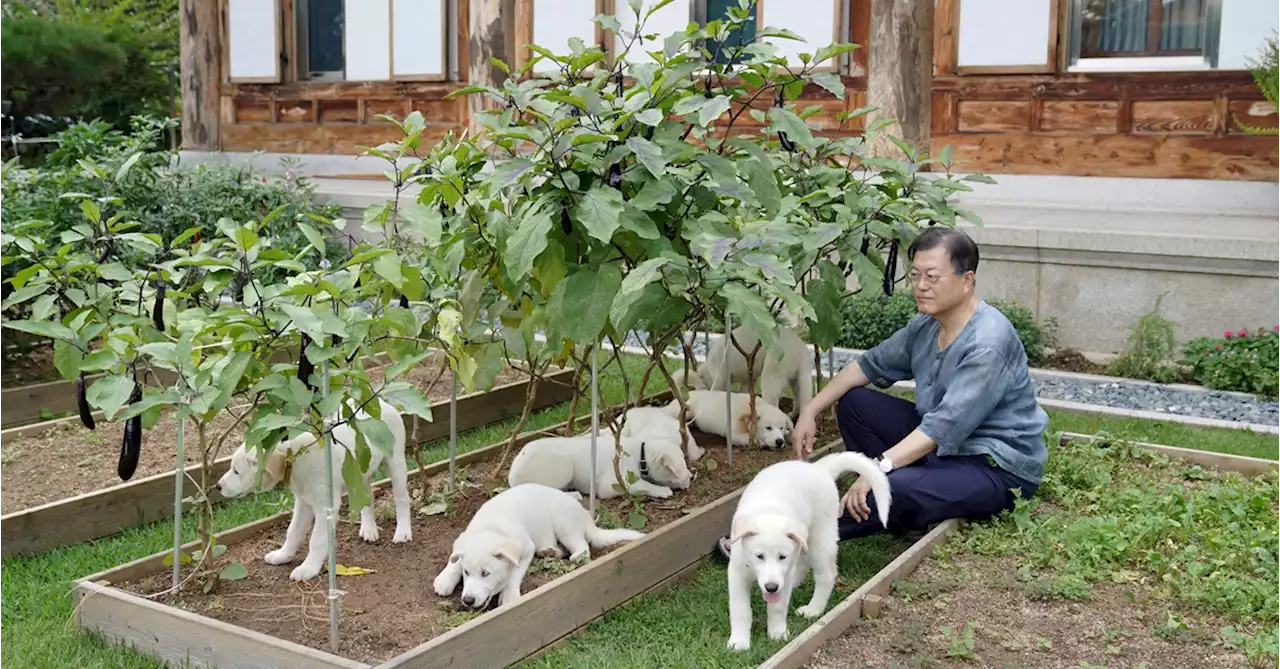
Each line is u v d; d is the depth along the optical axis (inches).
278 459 159.6
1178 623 145.6
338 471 165.2
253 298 146.8
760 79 194.5
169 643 146.3
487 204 179.6
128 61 857.5
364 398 147.3
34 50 796.0
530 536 165.2
